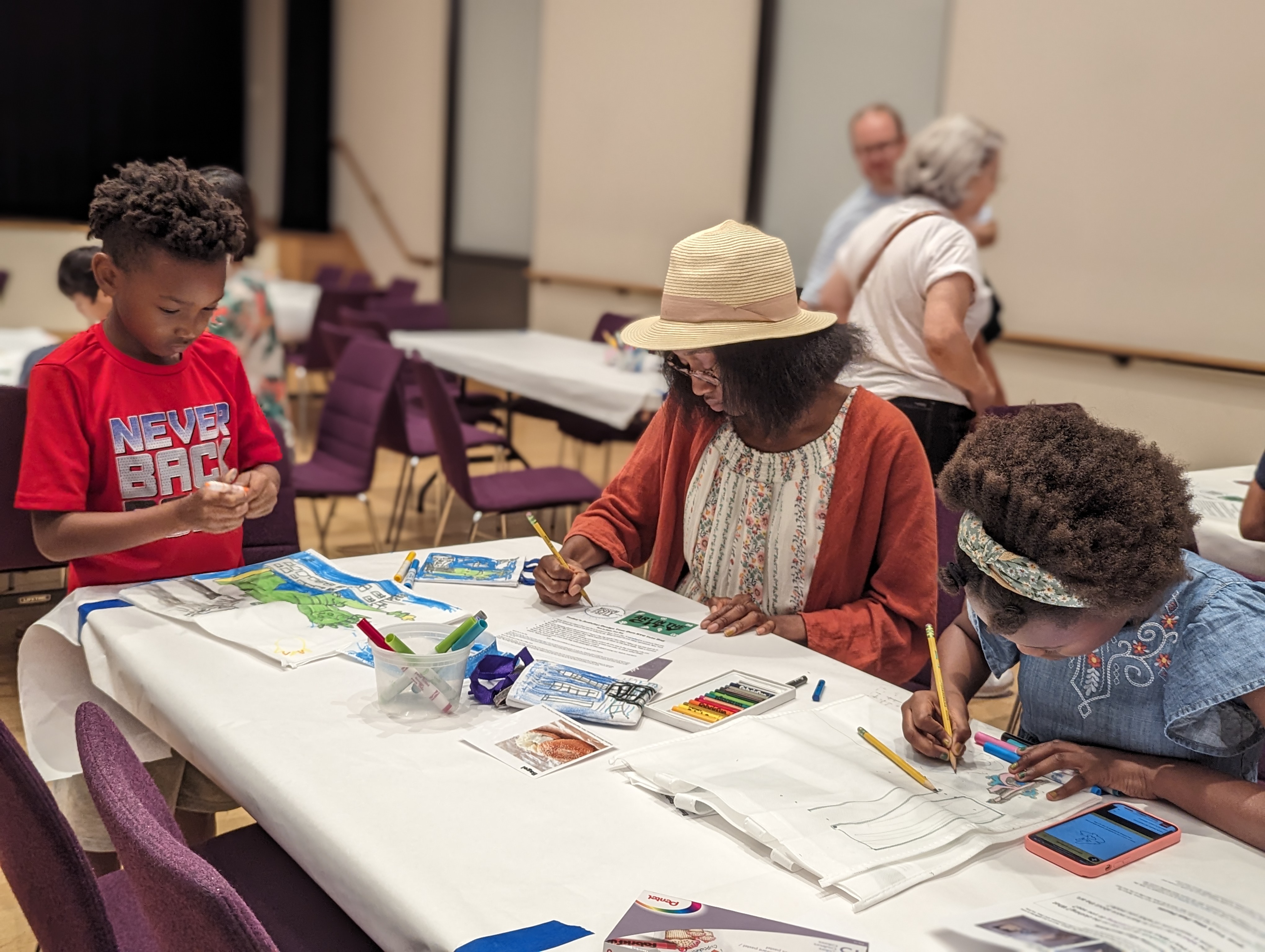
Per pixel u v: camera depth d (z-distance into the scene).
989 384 2.80
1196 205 4.51
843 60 6.12
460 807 1.12
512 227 9.15
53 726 1.66
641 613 1.74
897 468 1.80
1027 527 1.06
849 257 2.94
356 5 10.88
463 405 5.12
